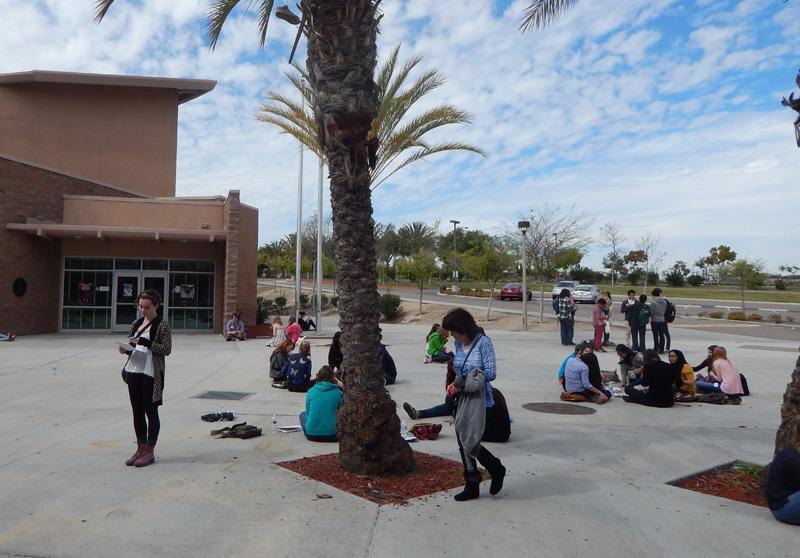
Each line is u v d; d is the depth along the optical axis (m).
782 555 4.00
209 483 5.24
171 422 7.86
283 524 4.35
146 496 4.90
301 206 23.98
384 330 25.08
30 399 9.41
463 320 4.96
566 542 4.14
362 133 5.50
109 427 7.48
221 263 22.80
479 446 4.91
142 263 22.34
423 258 34.28
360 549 3.97
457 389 4.93
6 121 26.06
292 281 69.19
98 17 7.84
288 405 9.18
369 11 5.54
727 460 6.27
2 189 19.19
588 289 42.00
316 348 17.92
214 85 27.53
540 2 7.85
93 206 21.80
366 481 5.30
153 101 27.64
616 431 7.63
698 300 46.59
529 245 30.48
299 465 5.82
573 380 9.66
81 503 4.73
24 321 20.19
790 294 54.62
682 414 8.79
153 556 3.82
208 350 16.84
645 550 4.04
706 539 4.24
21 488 5.08
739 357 15.86
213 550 3.92
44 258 21.06
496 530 4.32
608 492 5.22
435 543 4.09
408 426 7.73
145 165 27.41
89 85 26.91
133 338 5.85
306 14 5.61
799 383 5.02
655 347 16.33
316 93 5.59
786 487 4.55
